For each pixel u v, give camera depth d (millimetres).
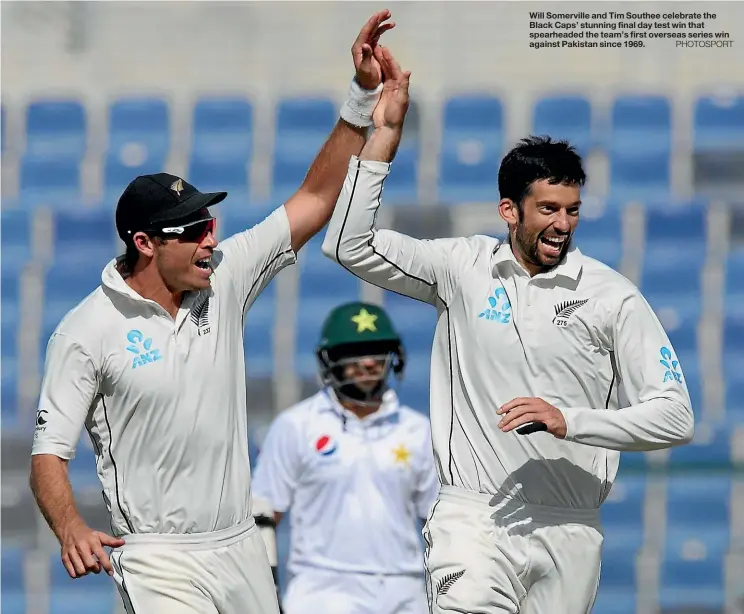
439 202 37969
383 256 13711
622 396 20766
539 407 12477
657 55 39469
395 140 13898
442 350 14016
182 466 13375
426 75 39656
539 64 39625
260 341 36062
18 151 40188
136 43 40562
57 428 13055
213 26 40531
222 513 13539
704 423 34156
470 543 13539
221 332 13703
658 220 36938
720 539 32094
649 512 32375
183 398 13312
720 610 31672
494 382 13516
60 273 37500
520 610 13875
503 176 13516
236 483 13680
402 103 13969
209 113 40188
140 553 13422
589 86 39500
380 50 14156
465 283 13766
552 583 13734
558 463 13516
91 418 13594
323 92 40312
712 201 37281
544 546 13633
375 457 20031
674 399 12969
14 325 37000
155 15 40625
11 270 37438
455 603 13484
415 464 20125
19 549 33094
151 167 39969
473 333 13625
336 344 20156
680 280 36469
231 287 13984
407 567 19984
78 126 40344
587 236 37000
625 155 38875
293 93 40281
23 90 40562
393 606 19719
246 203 38500
